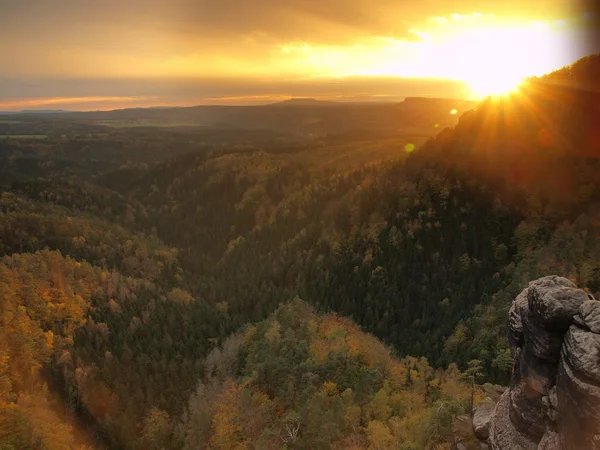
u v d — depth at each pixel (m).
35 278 171.75
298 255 196.50
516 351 36.44
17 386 129.00
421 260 158.50
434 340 126.12
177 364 140.50
